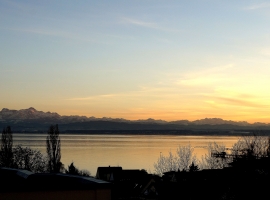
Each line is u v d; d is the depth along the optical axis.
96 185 9.71
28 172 12.02
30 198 9.27
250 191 33.03
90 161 135.62
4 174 12.08
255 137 53.03
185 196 42.12
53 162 69.88
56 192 9.42
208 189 39.81
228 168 38.59
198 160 78.94
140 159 145.12
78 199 9.55
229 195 36.31
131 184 67.88
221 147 60.44
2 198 9.11
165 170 64.94
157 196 52.09
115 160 140.50
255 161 34.81
